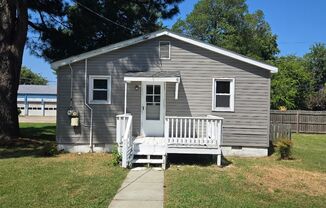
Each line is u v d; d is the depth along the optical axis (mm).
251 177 12406
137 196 9688
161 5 25141
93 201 9086
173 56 17031
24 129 28062
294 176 12867
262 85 16891
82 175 11977
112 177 11750
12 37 20469
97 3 23031
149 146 14203
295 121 32875
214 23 63000
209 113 16969
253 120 16938
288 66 45844
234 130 16953
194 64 16969
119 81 17156
